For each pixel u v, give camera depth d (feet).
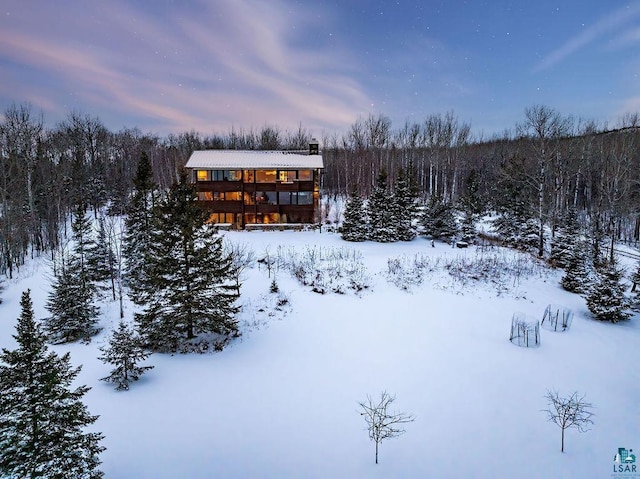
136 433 35.63
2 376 24.91
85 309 60.54
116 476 29.86
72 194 153.89
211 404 41.14
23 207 119.96
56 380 25.07
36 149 141.59
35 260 112.78
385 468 32.48
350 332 59.82
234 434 36.22
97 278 80.74
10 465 23.04
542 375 48.03
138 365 49.78
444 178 214.48
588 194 157.79
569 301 74.08
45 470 23.49
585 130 151.23
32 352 25.26
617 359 52.54
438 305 69.97
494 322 63.67
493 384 45.85
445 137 224.12
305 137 286.66
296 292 73.97
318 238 119.44
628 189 130.52
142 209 89.30
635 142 138.41
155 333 53.21
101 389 43.60
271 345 55.88
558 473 32.30
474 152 272.72
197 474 30.89
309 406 41.19
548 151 108.47
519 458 33.96
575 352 54.19
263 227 135.74
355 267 86.22
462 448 35.06
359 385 45.50
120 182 176.55
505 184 151.02
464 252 102.73
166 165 229.66
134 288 58.08
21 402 24.53
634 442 36.27
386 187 122.72
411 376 47.52
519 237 113.09
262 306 67.87
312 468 32.27
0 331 65.26
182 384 45.21
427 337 58.23
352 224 116.06
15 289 87.51
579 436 36.81
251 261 88.99
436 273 84.58
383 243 113.91
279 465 32.48
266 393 43.62
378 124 238.07
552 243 99.86
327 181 236.02
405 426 37.86
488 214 167.32
